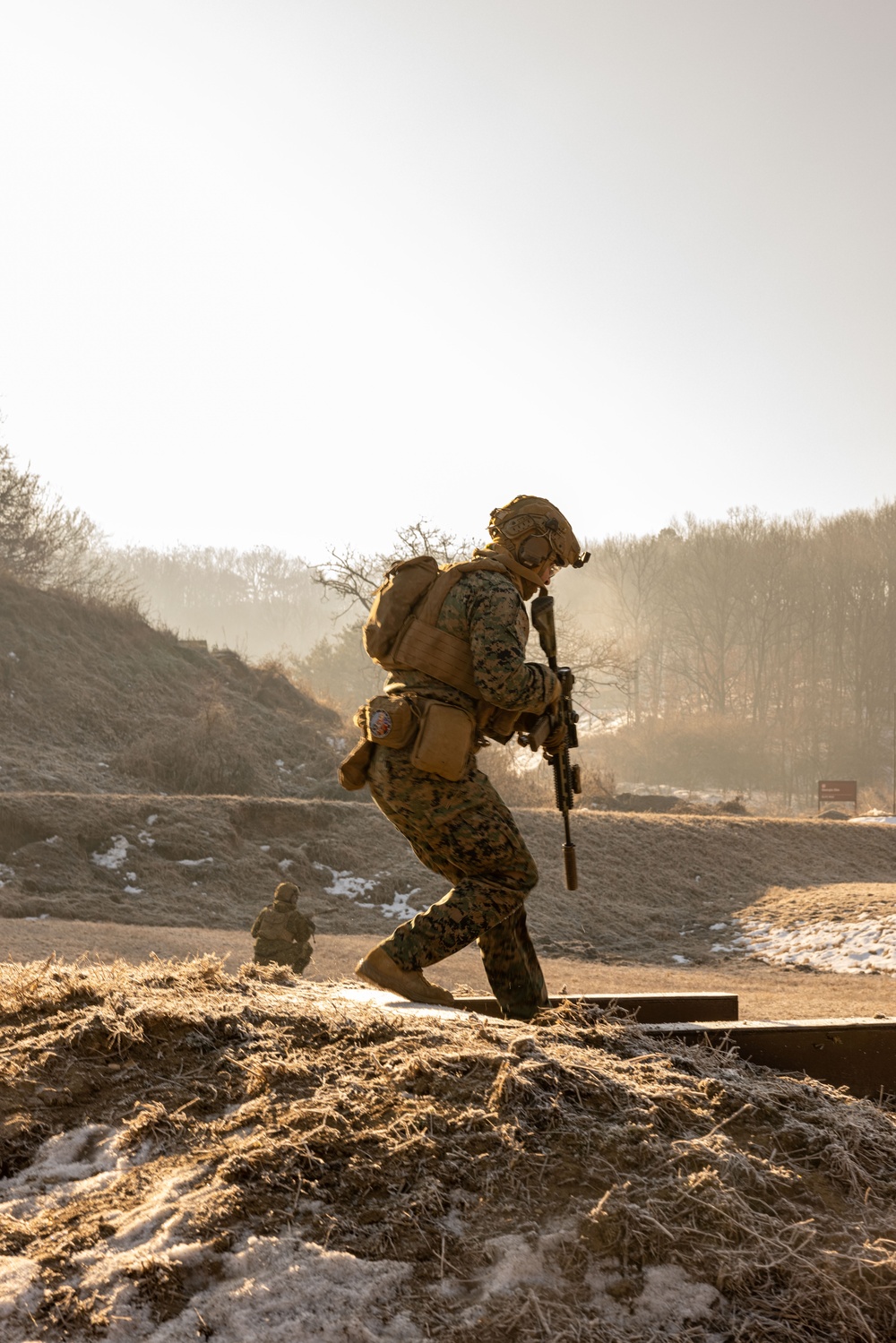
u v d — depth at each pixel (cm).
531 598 388
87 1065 297
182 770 3259
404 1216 221
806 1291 205
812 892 2619
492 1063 273
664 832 2894
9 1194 248
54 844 2223
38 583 4331
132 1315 199
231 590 19188
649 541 10138
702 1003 448
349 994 379
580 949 2133
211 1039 304
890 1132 272
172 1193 232
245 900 2241
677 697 9288
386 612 359
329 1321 196
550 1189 229
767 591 9062
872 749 8225
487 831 354
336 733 3984
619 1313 200
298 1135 247
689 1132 254
